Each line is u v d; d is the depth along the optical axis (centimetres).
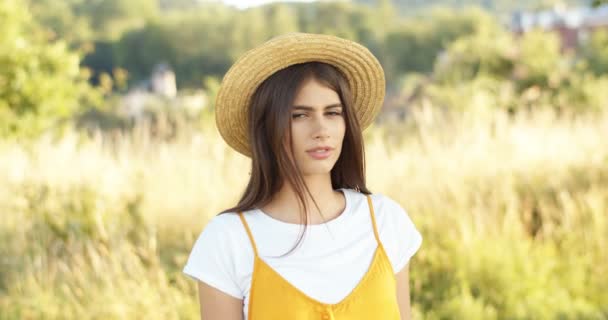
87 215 466
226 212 177
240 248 170
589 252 461
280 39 170
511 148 595
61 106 848
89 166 587
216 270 170
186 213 545
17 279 405
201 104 998
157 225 521
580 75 1024
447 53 1232
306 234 172
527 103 958
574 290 429
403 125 817
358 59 182
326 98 170
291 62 172
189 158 628
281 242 171
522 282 421
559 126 682
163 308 375
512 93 963
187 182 578
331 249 173
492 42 1174
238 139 193
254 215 175
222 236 171
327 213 180
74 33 6075
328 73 171
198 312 386
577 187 538
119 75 1090
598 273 443
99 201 483
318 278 169
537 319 392
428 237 475
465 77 1110
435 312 399
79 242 427
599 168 557
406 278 190
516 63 1089
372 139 738
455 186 535
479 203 491
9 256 434
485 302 415
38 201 484
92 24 7244
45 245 446
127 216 495
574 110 897
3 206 494
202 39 6931
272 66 171
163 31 6931
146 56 6881
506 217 486
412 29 6519
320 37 172
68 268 416
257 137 174
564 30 5488
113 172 588
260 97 173
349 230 178
